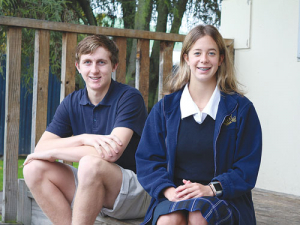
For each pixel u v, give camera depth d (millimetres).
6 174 3057
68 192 2504
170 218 1844
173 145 2043
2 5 5387
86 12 7023
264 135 3648
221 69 2102
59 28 3018
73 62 3100
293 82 3428
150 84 6770
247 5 3734
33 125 3055
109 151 2354
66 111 2670
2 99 8289
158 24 6875
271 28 3586
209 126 2025
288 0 3461
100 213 2566
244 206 1965
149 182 2027
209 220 1782
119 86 2637
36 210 3123
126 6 7301
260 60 3664
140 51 3295
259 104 3678
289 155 3463
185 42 2100
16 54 2961
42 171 2432
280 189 3531
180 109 2082
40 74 3039
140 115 2561
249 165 1967
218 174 1999
